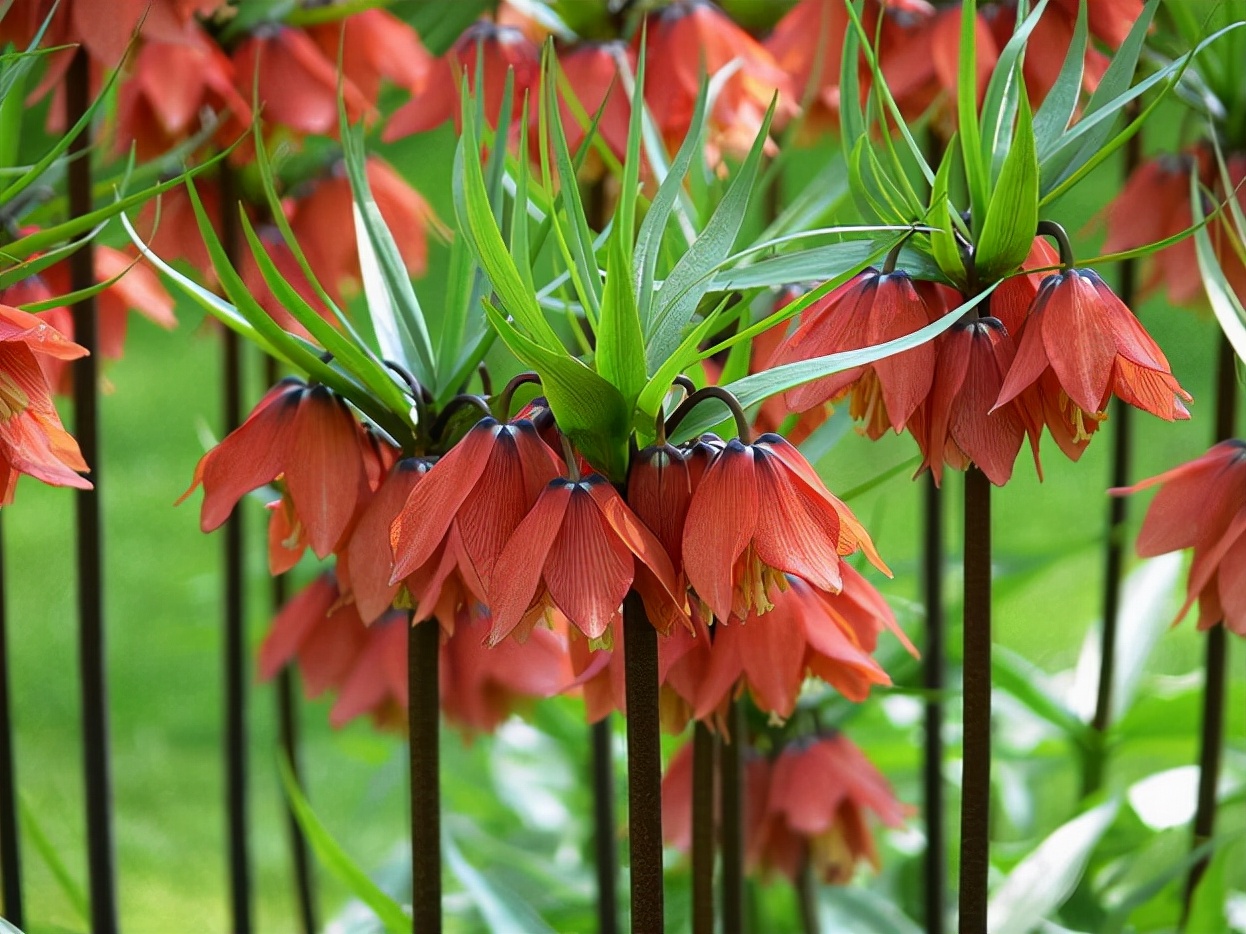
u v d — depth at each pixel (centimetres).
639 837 128
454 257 133
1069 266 129
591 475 125
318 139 171
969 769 133
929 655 169
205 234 128
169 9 152
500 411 130
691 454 126
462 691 162
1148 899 165
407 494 132
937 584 169
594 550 124
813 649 139
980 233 130
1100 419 130
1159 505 137
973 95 129
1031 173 127
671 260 139
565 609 123
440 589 130
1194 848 160
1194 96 151
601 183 165
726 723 149
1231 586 134
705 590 124
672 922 187
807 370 126
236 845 176
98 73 162
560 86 148
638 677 127
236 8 162
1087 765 183
